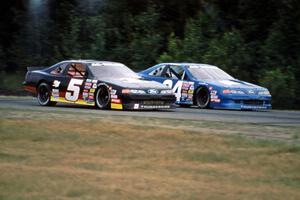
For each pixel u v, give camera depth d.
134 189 17.80
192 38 74.00
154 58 78.81
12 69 91.00
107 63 48.47
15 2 94.69
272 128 32.62
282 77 61.34
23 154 23.23
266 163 21.64
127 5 88.44
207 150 24.17
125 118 36.38
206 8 84.62
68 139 26.55
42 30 90.88
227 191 17.77
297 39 70.25
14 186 17.98
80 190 17.55
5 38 94.50
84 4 89.25
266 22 79.00
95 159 22.41
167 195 17.17
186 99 52.00
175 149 24.41
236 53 71.31
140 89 44.25
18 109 41.72
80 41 85.75
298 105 61.12
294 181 19.08
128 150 24.20
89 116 37.06
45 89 49.66
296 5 71.12
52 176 19.34
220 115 42.28
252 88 50.41
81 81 47.06
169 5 87.12
